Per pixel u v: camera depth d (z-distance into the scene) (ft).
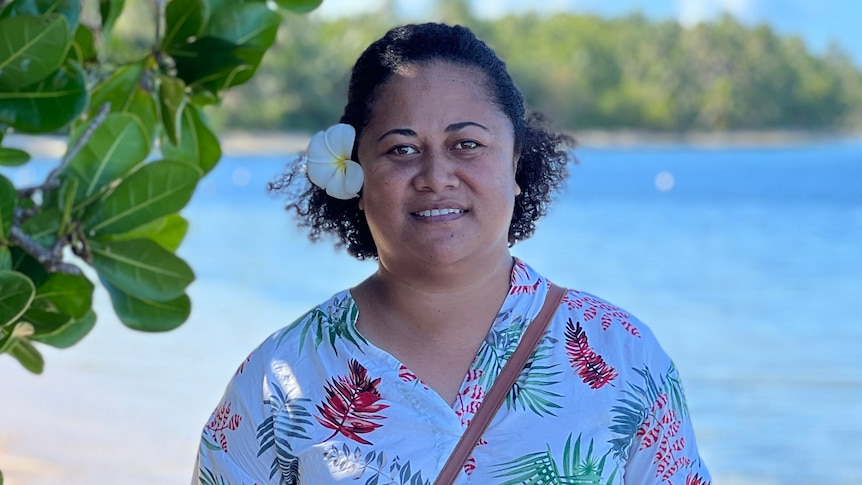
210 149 8.11
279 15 7.79
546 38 259.60
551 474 5.95
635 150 250.98
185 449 25.68
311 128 200.03
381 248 6.34
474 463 5.98
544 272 64.08
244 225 91.66
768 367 38.91
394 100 6.23
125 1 7.79
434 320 6.31
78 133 6.95
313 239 7.29
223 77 7.72
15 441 25.59
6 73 6.59
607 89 251.19
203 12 7.56
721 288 57.98
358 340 6.28
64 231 6.97
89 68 8.04
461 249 6.12
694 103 256.11
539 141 6.93
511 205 6.32
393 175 6.16
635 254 72.90
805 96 265.34
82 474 23.41
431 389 6.12
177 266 7.21
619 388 6.15
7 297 6.50
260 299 52.60
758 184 135.85
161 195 7.05
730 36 261.24
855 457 28.50
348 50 214.90
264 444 6.28
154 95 7.78
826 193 122.52
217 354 37.06
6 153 7.50
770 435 30.42
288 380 6.29
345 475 6.02
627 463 6.21
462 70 6.28
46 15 6.46
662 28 262.26
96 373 32.96
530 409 6.07
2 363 33.73
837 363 39.24
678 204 112.16
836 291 56.34
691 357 41.11
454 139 6.15
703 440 30.32
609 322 6.35
